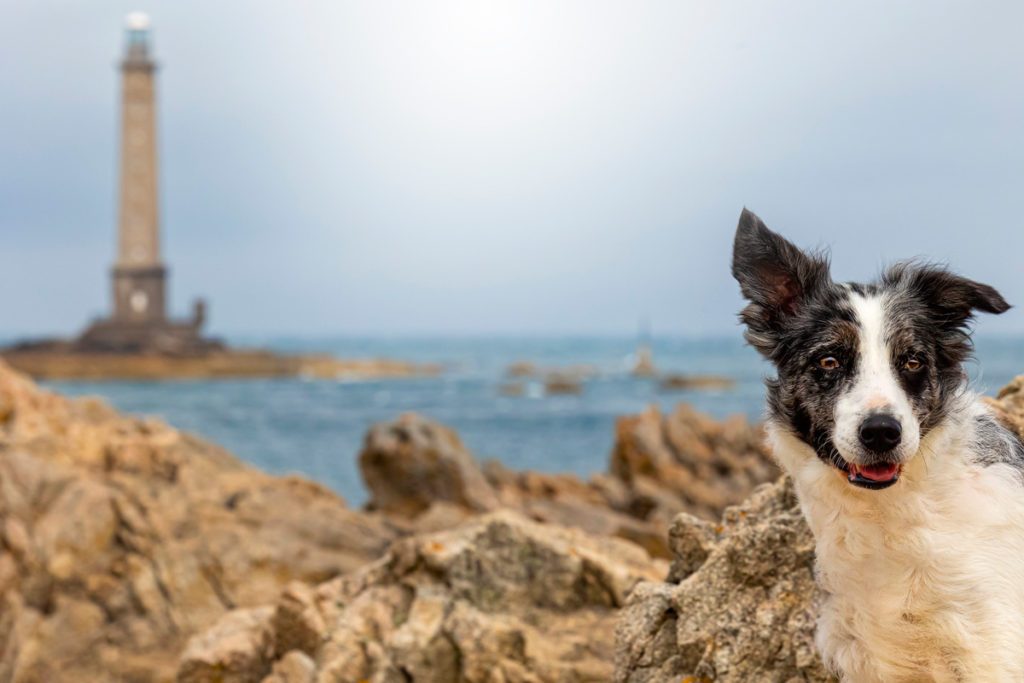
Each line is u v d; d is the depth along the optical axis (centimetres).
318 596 894
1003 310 526
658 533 1744
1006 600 494
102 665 1323
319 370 11431
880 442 490
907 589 510
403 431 1991
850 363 527
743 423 2348
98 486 1467
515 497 2050
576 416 6066
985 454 521
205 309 10881
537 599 836
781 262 568
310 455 4178
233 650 906
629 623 691
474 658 791
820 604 563
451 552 843
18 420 1744
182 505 1498
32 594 1387
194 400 7806
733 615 646
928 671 519
